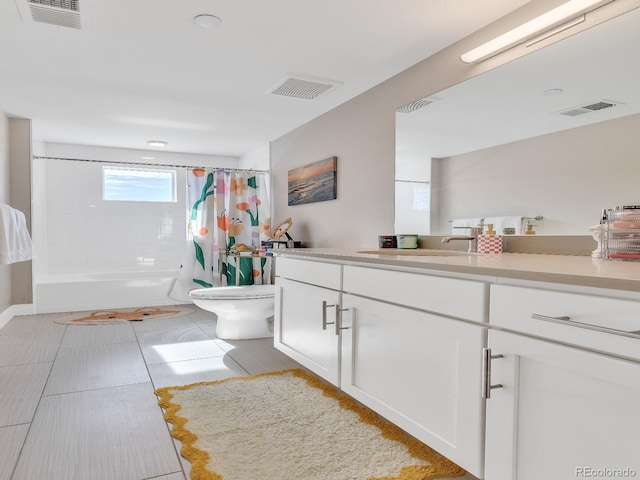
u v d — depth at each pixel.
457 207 2.20
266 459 1.54
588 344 0.90
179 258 5.41
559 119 1.73
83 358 2.78
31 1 1.81
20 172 3.90
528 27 1.76
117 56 2.40
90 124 3.94
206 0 1.82
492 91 2.00
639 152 1.48
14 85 2.88
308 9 1.89
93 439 1.70
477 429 1.16
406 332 1.45
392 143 2.65
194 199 4.48
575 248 1.68
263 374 2.48
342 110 3.19
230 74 2.66
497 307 1.11
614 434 0.87
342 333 1.83
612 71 1.55
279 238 3.83
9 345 3.08
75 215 4.94
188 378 2.42
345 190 3.16
